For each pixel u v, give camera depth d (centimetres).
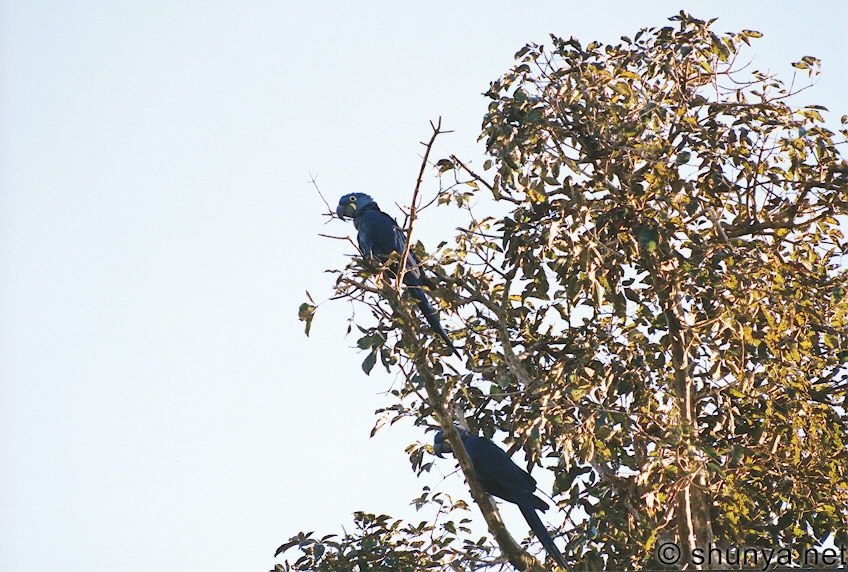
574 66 1258
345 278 1125
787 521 1212
